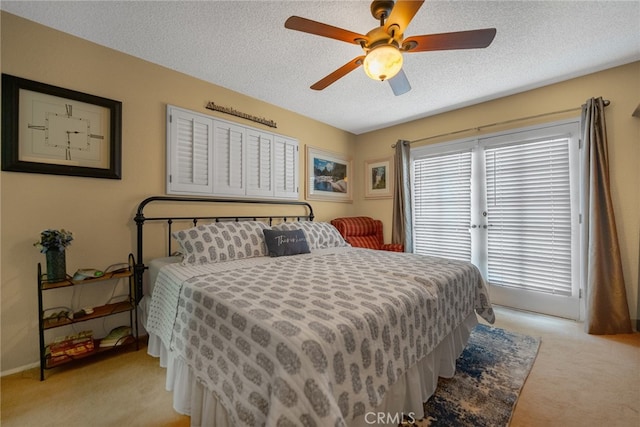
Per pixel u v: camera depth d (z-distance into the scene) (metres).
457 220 3.36
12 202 1.73
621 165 2.36
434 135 3.56
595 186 2.36
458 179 3.35
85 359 1.89
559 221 2.68
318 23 1.37
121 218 2.15
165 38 2.00
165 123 2.38
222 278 1.58
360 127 4.08
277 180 3.24
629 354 1.96
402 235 3.72
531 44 2.07
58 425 1.30
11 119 1.71
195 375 1.24
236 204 2.89
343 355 0.95
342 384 0.93
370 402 1.01
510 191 2.97
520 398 1.49
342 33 1.46
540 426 1.29
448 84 2.71
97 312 1.90
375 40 1.50
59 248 1.74
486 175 3.13
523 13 1.75
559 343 2.15
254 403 0.91
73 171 1.92
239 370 1.01
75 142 1.94
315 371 0.84
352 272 1.76
